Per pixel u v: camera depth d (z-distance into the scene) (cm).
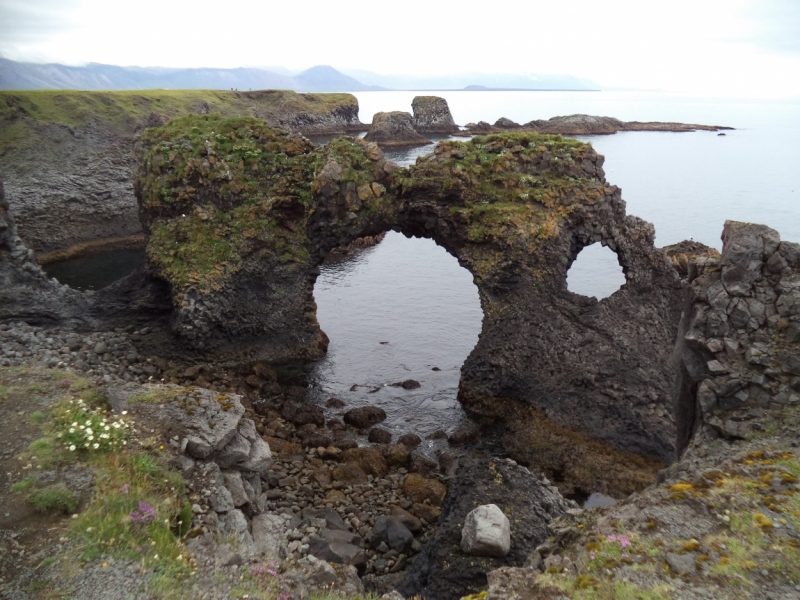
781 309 2092
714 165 13062
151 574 1452
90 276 6556
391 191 4328
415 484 2916
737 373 2012
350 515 2697
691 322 2236
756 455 1719
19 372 2355
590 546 1477
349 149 4388
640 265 3953
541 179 4159
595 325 3762
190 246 4231
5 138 8200
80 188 7781
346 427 3550
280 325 4394
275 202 4316
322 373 4253
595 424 3400
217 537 1748
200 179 4341
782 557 1325
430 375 4256
